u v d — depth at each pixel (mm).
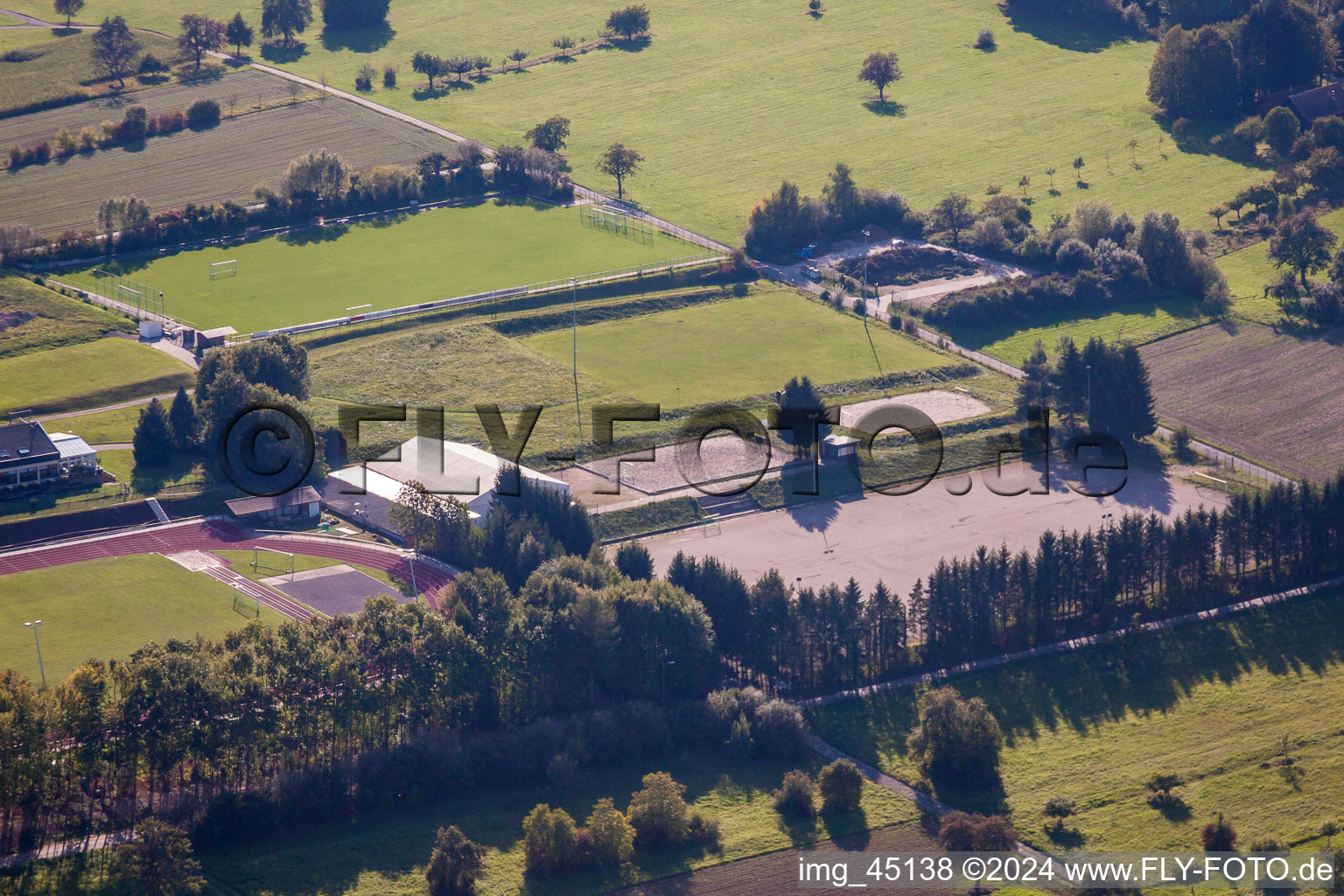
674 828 180625
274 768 190750
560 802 188500
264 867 174875
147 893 165000
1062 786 195125
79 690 183875
